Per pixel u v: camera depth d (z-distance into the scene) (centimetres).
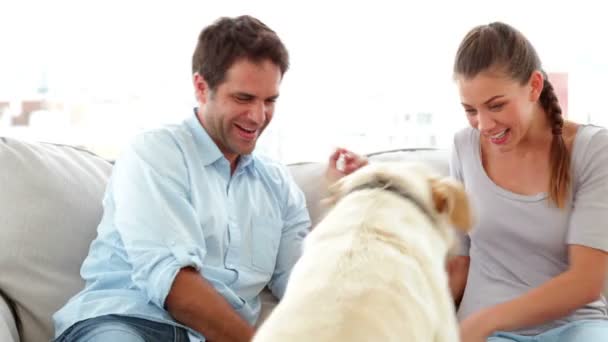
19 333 167
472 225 141
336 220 123
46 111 249
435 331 111
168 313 155
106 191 172
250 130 169
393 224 120
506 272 165
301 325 97
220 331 148
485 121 152
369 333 95
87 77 250
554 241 159
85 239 176
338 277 106
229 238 170
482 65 150
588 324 151
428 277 116
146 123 249
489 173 169
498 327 144
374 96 250
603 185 153
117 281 160
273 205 182
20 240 168
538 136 162
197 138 173
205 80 170
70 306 156
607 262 152
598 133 158
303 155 249
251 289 173
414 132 250
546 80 162
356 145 249
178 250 151
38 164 177
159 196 157
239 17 172
